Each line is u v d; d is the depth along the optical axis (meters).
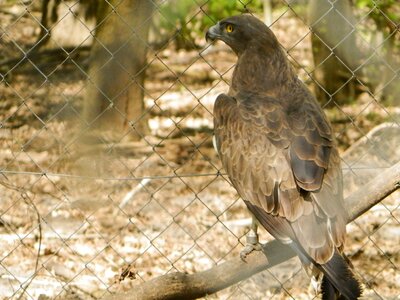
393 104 17.56
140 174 15.17
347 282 6.93
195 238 11.90
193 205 14.30
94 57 15.86
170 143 17.36
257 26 8.76
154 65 24.11
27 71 18.94
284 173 7.62
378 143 14.37
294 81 8.63
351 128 17.39
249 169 7.87
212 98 21.45
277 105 8.18
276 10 25.34
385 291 10.78
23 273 11.12
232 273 8.24
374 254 11.92
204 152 16.95
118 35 15.45
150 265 11.73
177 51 25.66
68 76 18.75
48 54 19.69
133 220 13.45
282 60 8.70
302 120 7.95
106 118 16.22
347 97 18.69
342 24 15.95
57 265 11.44
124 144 16.23
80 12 19.72
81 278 11.09
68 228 12.86
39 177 12.95
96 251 12.05
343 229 7.31
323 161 7.62
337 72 18.81
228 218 13.84
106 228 13.03
